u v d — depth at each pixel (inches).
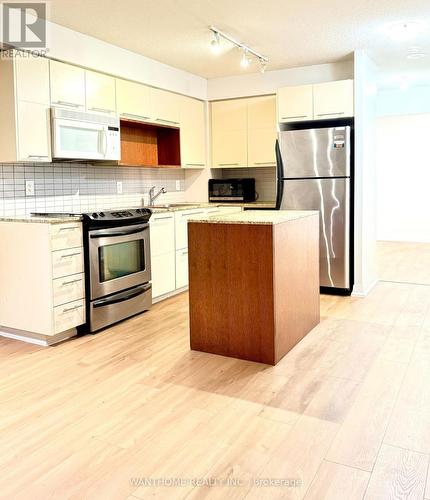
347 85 182.7
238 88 216.4
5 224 136.8
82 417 92.6
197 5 132.2
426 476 72.2
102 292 146.4
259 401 98.3
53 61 143.9
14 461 78.0
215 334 125.3
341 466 75.1
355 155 183.6
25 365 120.0
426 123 309.4
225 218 123.5
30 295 135.0
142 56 180.9
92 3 128.6
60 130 144.0
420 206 321.1
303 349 128.3
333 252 188.4
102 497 68.9
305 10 137.3
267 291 116.5
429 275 223.8
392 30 155.9
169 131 209.6
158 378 110.9
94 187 179.8
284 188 194.1
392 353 124.0
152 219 173.2
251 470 74.7
